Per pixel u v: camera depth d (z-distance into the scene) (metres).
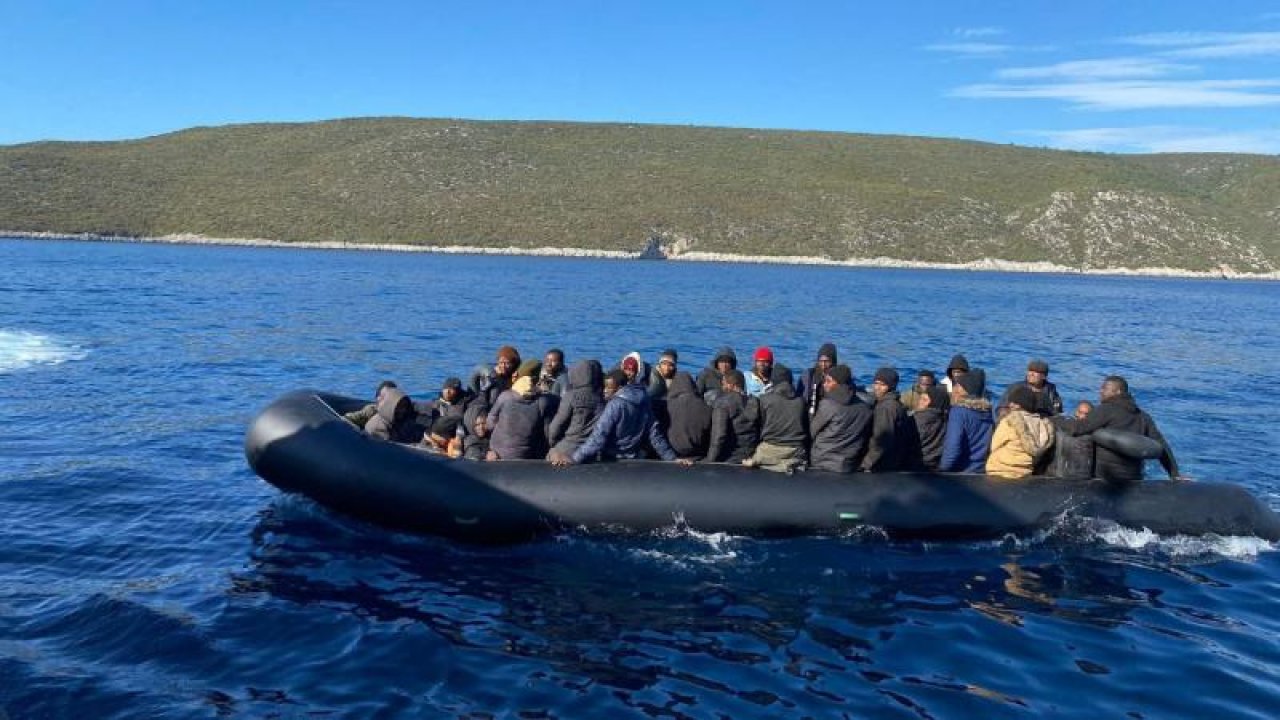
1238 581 6.79
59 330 21.61
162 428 11.30
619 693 4.89
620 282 57.06
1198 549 7.44
